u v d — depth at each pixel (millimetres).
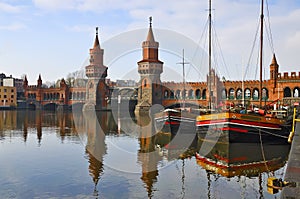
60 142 31438
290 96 78562
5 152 25875
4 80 146875
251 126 28891
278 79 76750
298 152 20219
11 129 45250
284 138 30719
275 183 13141
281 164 21328
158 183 16797
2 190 15758
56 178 17750
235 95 84250
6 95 128500
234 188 16016
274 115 35500
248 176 18328
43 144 30203
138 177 17906
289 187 13453
